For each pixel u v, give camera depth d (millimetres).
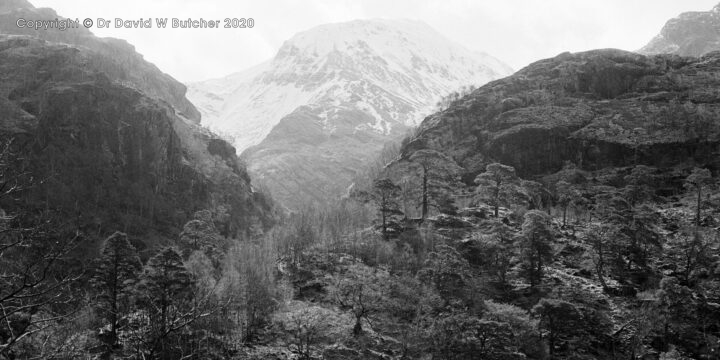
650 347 98125
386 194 142000
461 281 109812
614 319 105500
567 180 177375
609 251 123750
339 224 146750
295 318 98625
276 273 123312
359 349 93375
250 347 90625
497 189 151750
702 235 128250
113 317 61625
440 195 154750
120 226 185375
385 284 105438
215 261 128000
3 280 20031
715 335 99750
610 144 187125
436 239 131750
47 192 164625
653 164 179875
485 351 86938
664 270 121938
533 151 192875
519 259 120938
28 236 20406
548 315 95438
